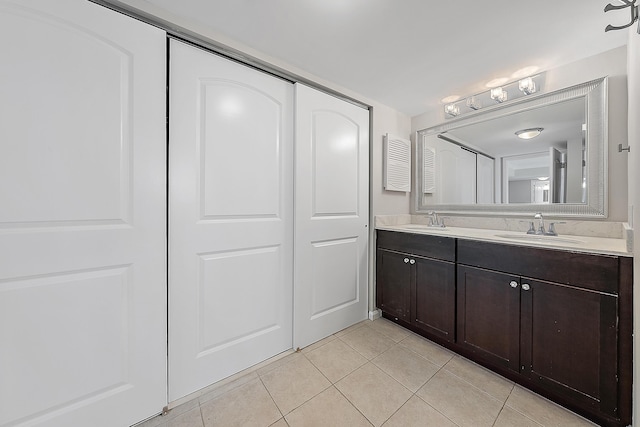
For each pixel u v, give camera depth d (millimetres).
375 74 1770
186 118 1288
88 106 1021
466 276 1607
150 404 1181
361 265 2174
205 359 1375
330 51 1507
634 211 992
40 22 928
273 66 1577
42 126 937
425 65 1653
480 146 2080
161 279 1204
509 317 1408
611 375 1072
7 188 886
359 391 1356
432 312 1799
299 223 1732
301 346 1761
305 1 1130
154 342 1189
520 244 1363
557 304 1233
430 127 2416
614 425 1092
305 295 1783
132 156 1121
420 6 1155
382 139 2283
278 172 1655
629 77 1246
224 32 1339
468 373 1501
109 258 1075
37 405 943
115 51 1075
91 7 1020
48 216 953
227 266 1449
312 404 1268
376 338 1904
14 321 906
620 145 1187
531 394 1329
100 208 1053
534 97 1769
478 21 1250
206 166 1358
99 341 1061
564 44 1427
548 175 1730
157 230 1191
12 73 886
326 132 1874
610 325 1077
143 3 1137
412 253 1937
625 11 1167
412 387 1385
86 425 1035
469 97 2076
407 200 2549
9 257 893
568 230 1631
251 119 1520
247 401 1285
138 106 1130
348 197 2041
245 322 1522
